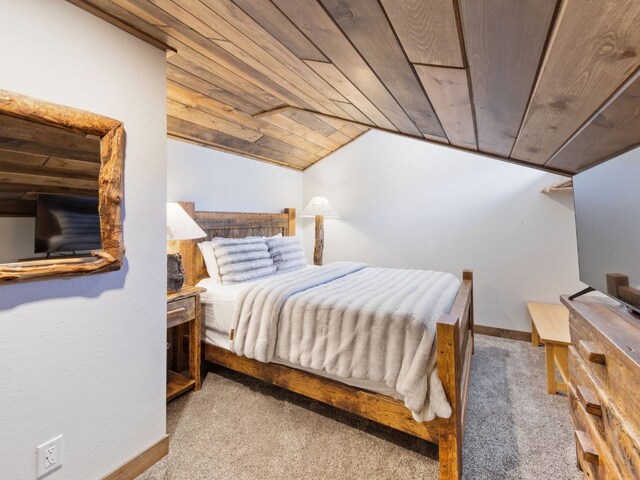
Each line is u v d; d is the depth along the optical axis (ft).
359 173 13.56
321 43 3.62
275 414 6.52
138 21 4.55
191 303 7.18
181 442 5.71
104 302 4.56
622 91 2.80
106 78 4.50
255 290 6.93
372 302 5.94
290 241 11.28
